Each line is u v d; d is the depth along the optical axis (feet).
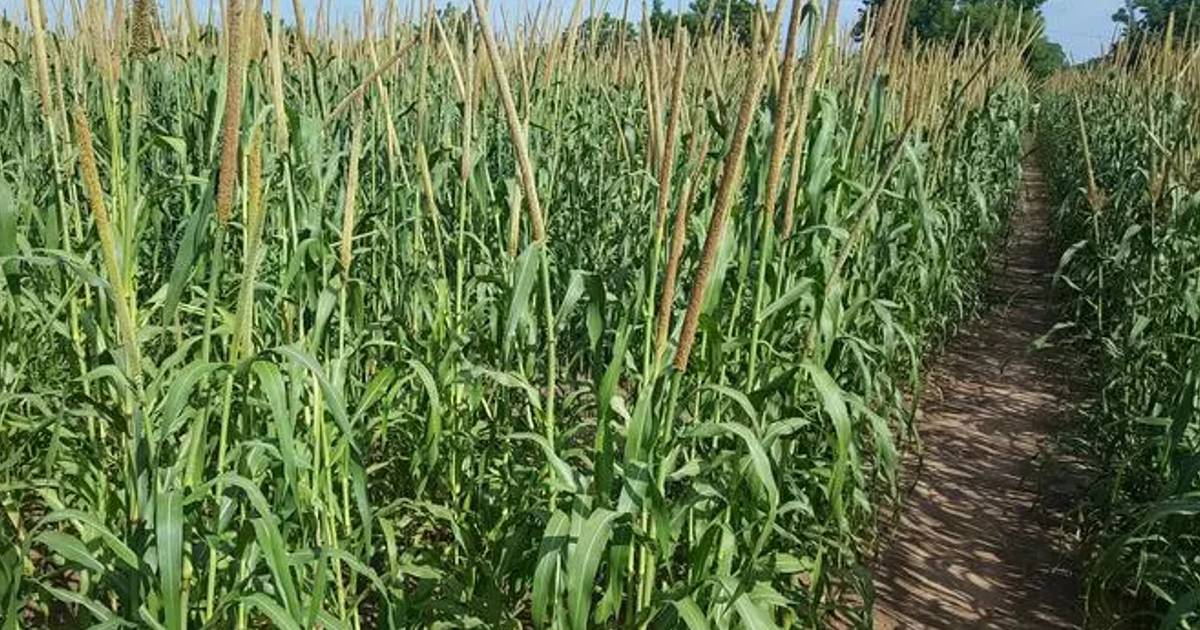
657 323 9.59
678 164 15.62
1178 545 15.78
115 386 10.52
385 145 18.95
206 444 10.26
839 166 14.44
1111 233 30.19
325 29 25.70
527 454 14.47
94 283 8.64
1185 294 18.48
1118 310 26.40
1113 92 45.01
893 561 19.10
